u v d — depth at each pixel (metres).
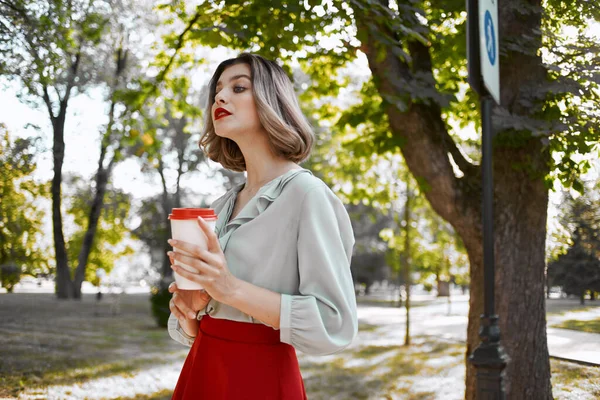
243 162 1.86
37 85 6.39
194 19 5.38
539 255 4.70
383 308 24.70
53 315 13.78
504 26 4.42
